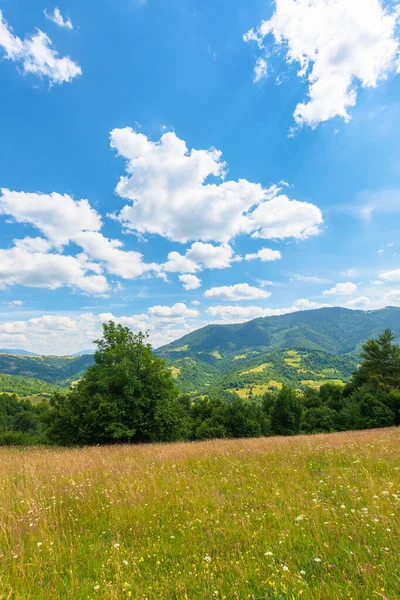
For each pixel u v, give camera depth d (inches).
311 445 458.0
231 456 396.8
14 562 128.3
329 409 2203.5
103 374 945.5
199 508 203.6
